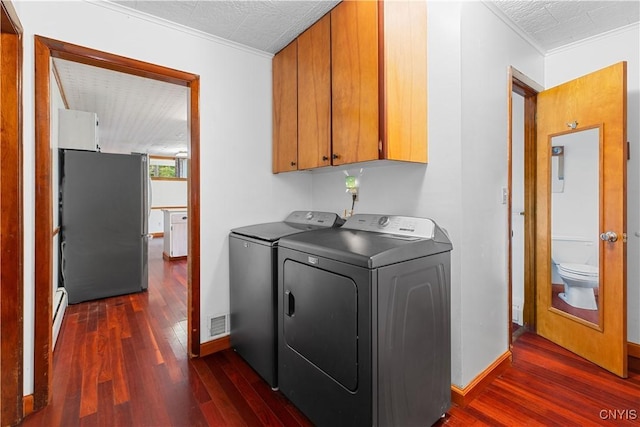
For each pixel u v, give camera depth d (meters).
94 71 3.08
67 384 1.91
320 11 1.96
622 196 1.99
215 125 2.29
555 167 2.47
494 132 1.97
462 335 1.74
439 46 1.80
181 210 5.71
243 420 1.62
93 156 3.49
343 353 1.40
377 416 1.30
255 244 2.01
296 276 1.67
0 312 1.55
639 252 2.14
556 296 2.46
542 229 2.51
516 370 2.05
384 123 1.64
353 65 1.79
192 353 2.24
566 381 1.93
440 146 1.80
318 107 2.05
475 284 1.83
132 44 1.95
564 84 2.32
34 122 1.66
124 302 3.41
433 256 1.58
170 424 1.59
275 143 2.53
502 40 2.03
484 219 1.89
